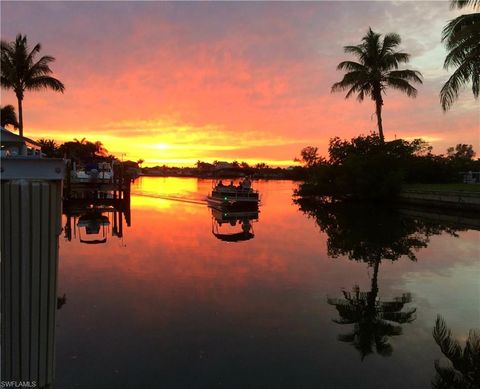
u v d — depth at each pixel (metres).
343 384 4.75
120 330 6.05
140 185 61.56
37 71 32.94
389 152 35.91
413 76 35.28
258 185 73.50
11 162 3.18
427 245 14.61
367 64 36.22
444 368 5.22
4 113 34.81
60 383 4.54
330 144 39.19
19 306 3.21
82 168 33.22
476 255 12.79
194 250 12.52
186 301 7.49
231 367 5.05
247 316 6.82
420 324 6.77
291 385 4.68
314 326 6.50
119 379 4.67
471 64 18.27
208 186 58.69
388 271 10.48
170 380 4.68
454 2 19.19
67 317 6.52
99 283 8.52
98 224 17.86
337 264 11.18
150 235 15.11
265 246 13.69
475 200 23.84
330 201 37.22
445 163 39.72
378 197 34.34
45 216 3.21
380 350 5.71
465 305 7.84
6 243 3.14
